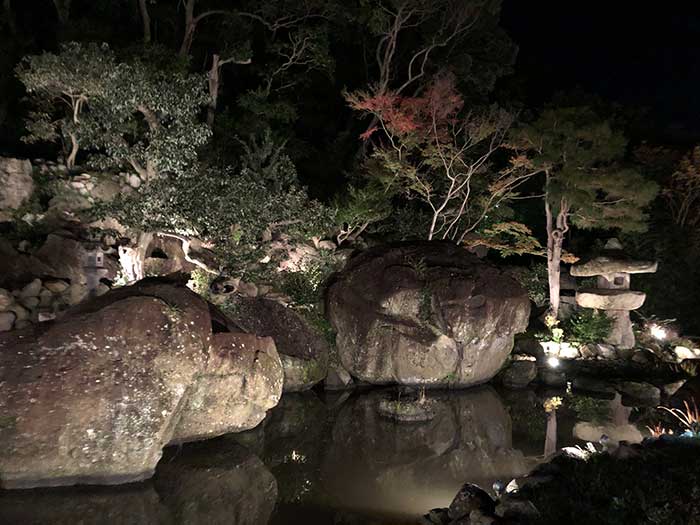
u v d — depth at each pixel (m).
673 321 20.25
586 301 18.08
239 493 8.47
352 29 21.97
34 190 13.59
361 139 22.44
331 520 7.82
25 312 11.30
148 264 13.73
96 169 14.66
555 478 7.18
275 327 13.80
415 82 23.08
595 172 17.50
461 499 7.35
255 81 22.30
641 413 13.29
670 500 5.90
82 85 11.61
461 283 14.00
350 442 10.95
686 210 22.48
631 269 17.83
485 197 19.66
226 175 12.35
